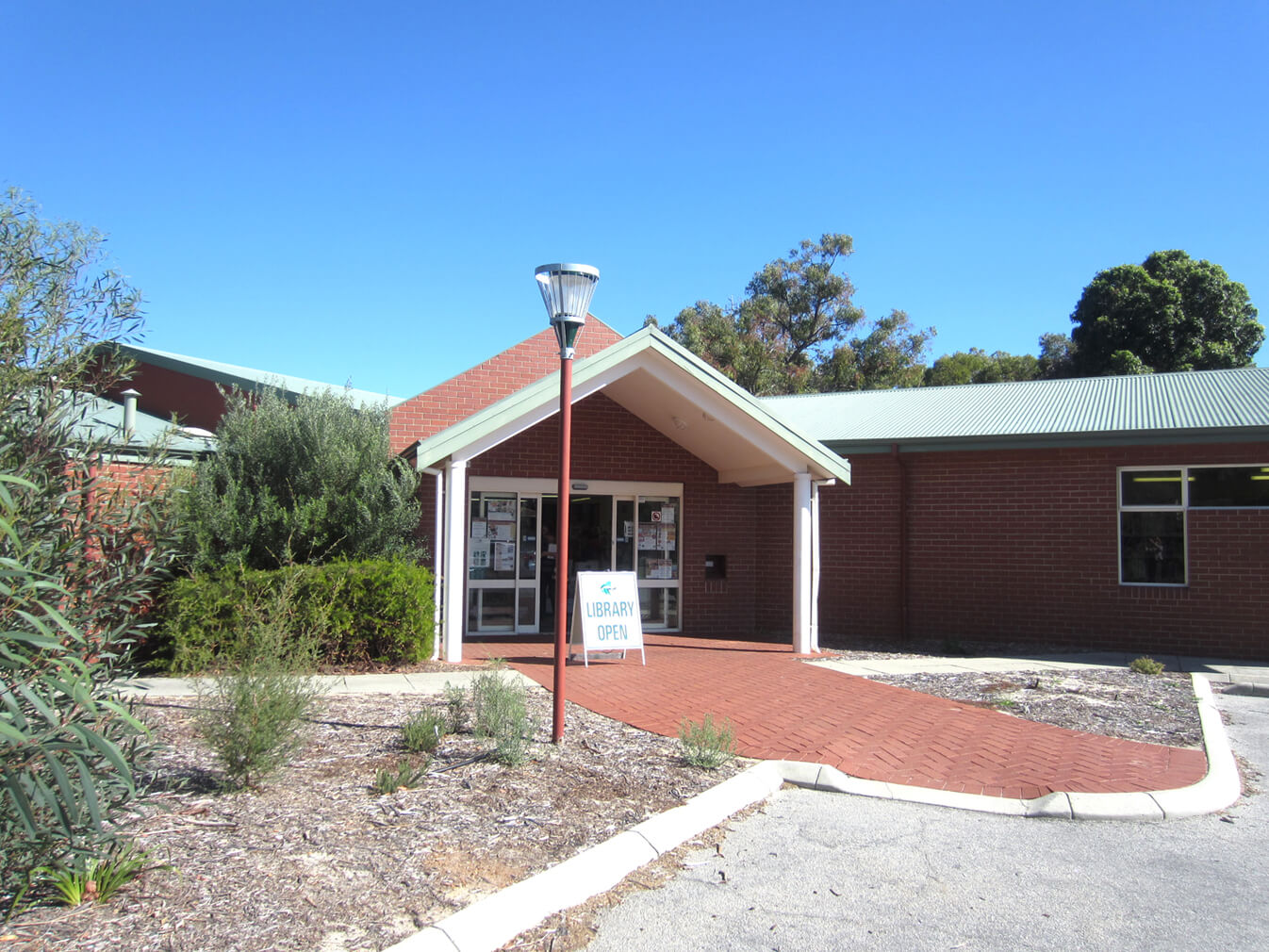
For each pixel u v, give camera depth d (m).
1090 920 4.43
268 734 5.58
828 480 13.12
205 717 5.98
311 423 12.41
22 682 3.15
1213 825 5.86
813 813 5.94
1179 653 13.35
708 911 4.44
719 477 15.48
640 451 15.16
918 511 14.90
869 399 18.17
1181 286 37.03
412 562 12.44
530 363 15.38
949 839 5.51
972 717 8.55
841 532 15.29
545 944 4.04
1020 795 6.29
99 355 4.59
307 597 10.41
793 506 15.43
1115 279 37.69
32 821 3.10
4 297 4.03
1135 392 15.89
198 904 4.05
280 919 3.95
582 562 14.91
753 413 12.37
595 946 4.05
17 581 3.33
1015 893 4.73
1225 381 15.87
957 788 6.42
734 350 35.69
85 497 4.04
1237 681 11.19
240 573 10.48
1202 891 4.79
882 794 6.29
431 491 13.91
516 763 6.44
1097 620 13.80
